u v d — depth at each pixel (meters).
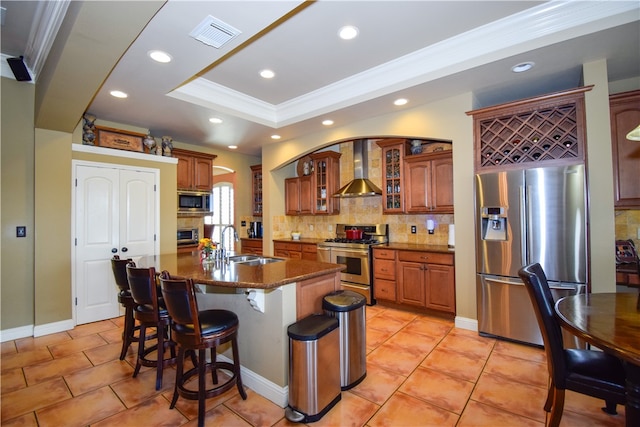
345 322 2.18
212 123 4.18
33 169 3.24
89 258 3.64
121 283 2.64
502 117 3.06
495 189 2.97
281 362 2.04
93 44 1.94
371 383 2.29
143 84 3.02
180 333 1.87
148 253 4.13
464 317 3.33
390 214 4.62
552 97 2.76
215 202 7.67
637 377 1.29
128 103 3.48
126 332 2.70
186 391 1.89
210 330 1.87
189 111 3.72
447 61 2.84
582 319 1.48
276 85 3.58
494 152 3.15
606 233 2.54
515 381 2.29
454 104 3.35
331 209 5.21
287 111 4.23
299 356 1.88
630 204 2.66
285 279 2.01
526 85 3.08
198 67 2.71
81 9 1.64
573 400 2.07
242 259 3.25
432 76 2.93
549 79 2.95
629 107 2.69
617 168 2.71
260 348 2.19
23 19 2.36
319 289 2.39
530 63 2.63
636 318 1.48
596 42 2.32
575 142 2.76
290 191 5.72
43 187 3.28
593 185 2.58
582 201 2.57
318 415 1.88
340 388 2.09
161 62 2.62
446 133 3.40
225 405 2.05
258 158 6.63
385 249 4.09
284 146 5.17
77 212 3.56
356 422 1.86
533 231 2.78
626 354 1.12
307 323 2.03
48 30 2.30
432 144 4.25
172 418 1.92
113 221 3.83
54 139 3.35
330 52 2.86
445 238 4.22
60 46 2.07
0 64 3.03
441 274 3.58
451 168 3.83
